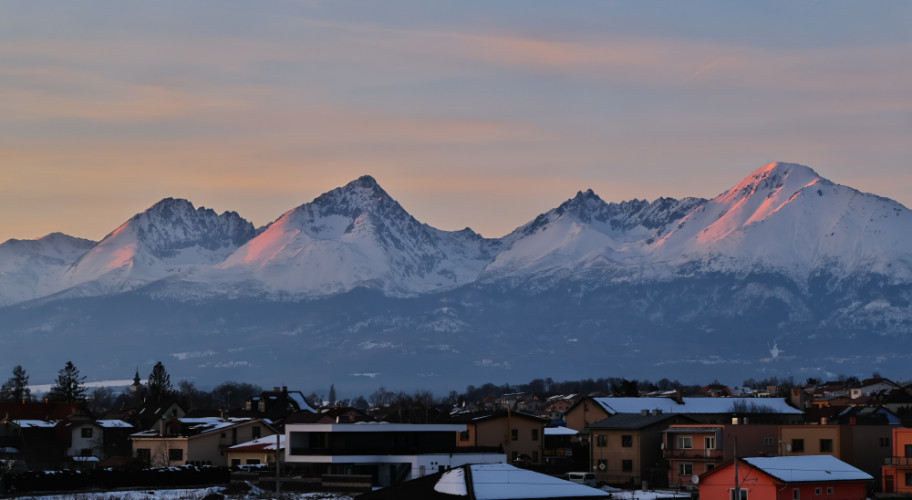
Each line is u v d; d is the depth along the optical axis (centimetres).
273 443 17750
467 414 19150
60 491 13800
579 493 10844
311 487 14525
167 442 18638
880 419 19688
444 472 11512
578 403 19688
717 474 12950
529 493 10688
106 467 17638
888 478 13712
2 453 18975
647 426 16262
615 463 16375
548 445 19150
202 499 13000
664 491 14538
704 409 19225
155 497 13175
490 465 11544
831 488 12756
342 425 15475
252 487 14512
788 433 15475
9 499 12888
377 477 15362
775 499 12462
